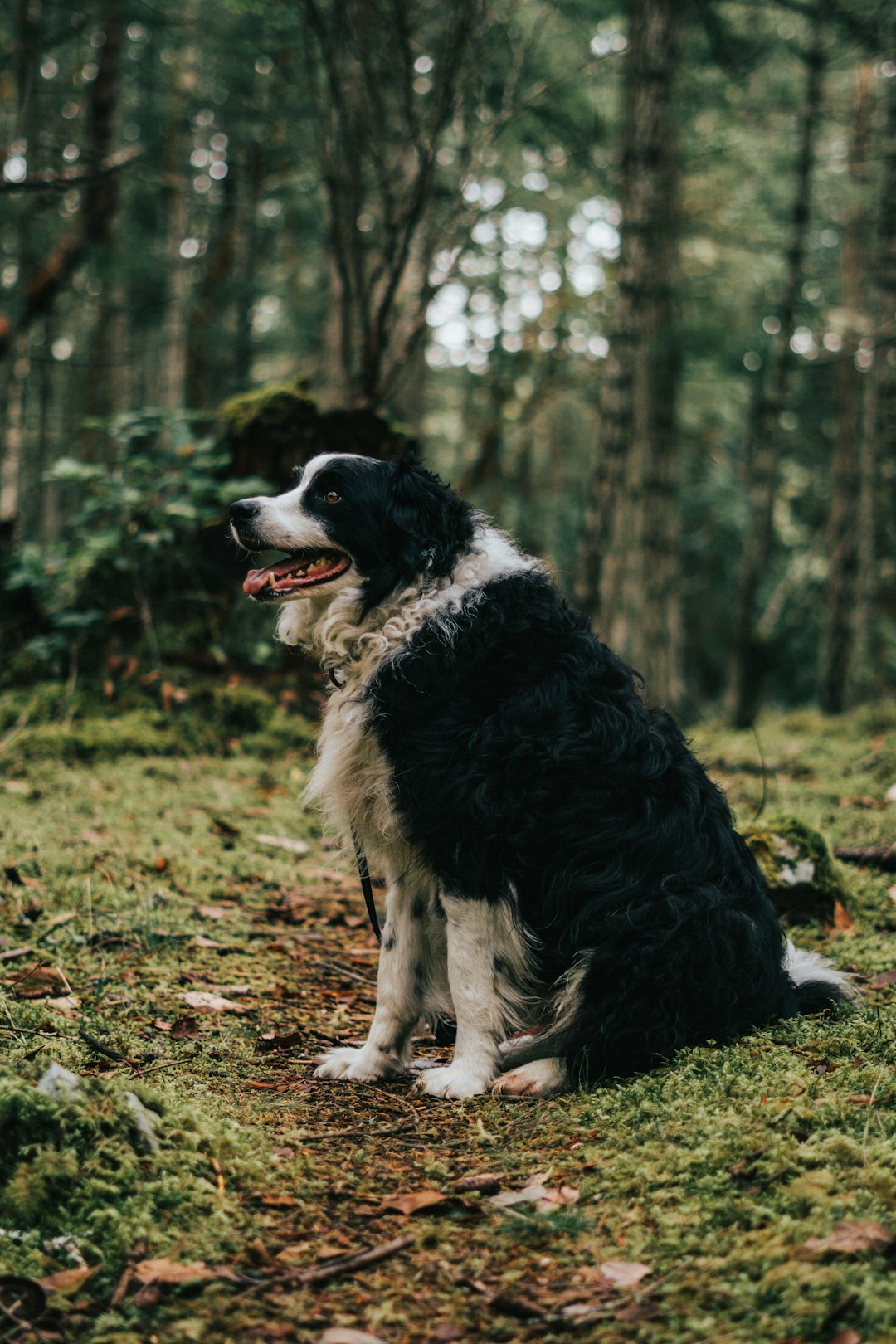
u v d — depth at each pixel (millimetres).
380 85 8750
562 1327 1903
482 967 3170
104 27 11383
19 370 10086
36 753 6734
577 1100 2928
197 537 8023
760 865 4676
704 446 21453
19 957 3895
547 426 24453
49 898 4488
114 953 4086
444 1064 3488
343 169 8680
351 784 3330
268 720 7625
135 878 4906
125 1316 1929
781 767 7523
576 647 3359
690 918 3051
